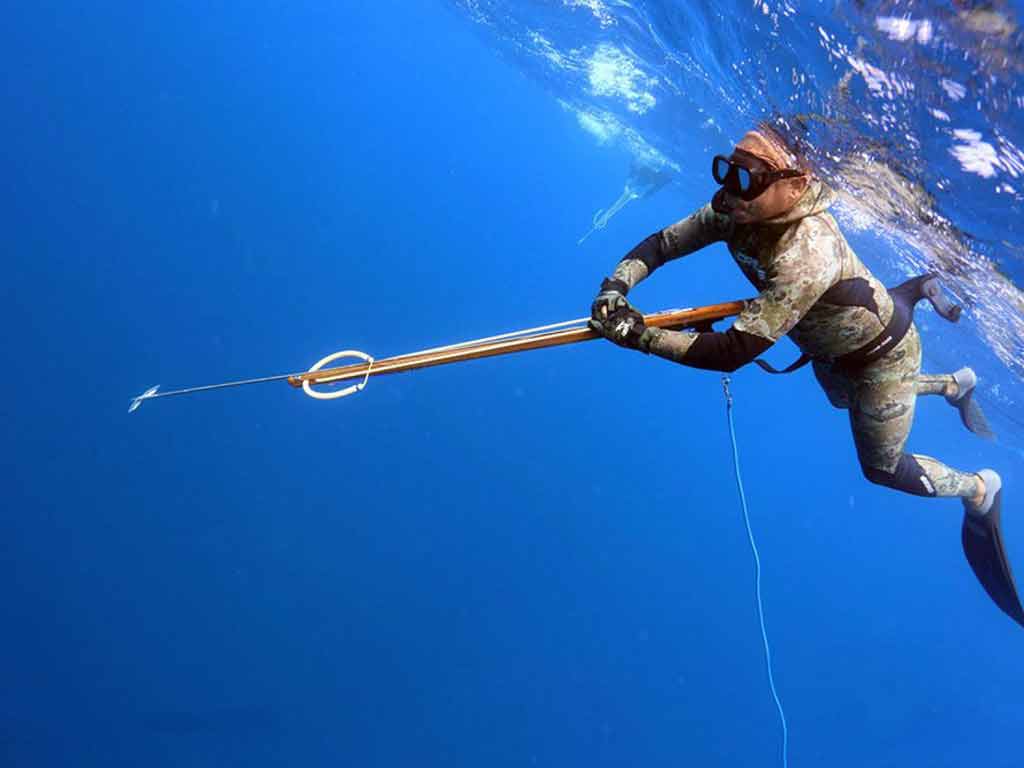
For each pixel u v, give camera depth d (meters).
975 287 3.54
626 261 3.36
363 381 3.22
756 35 3.58
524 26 8.17
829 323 3.24
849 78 3.04
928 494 3.88
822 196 3.00
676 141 7.02
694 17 4.49
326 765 12.62
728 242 3.24
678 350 3.03
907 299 3.36
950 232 3.27
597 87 7.40
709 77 4.93
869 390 3.44
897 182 3.21
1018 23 2.54
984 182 2.89
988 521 3.99
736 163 2.92
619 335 3.08
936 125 2.88
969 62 2.69
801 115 3.20
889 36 2.86
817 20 3.12
